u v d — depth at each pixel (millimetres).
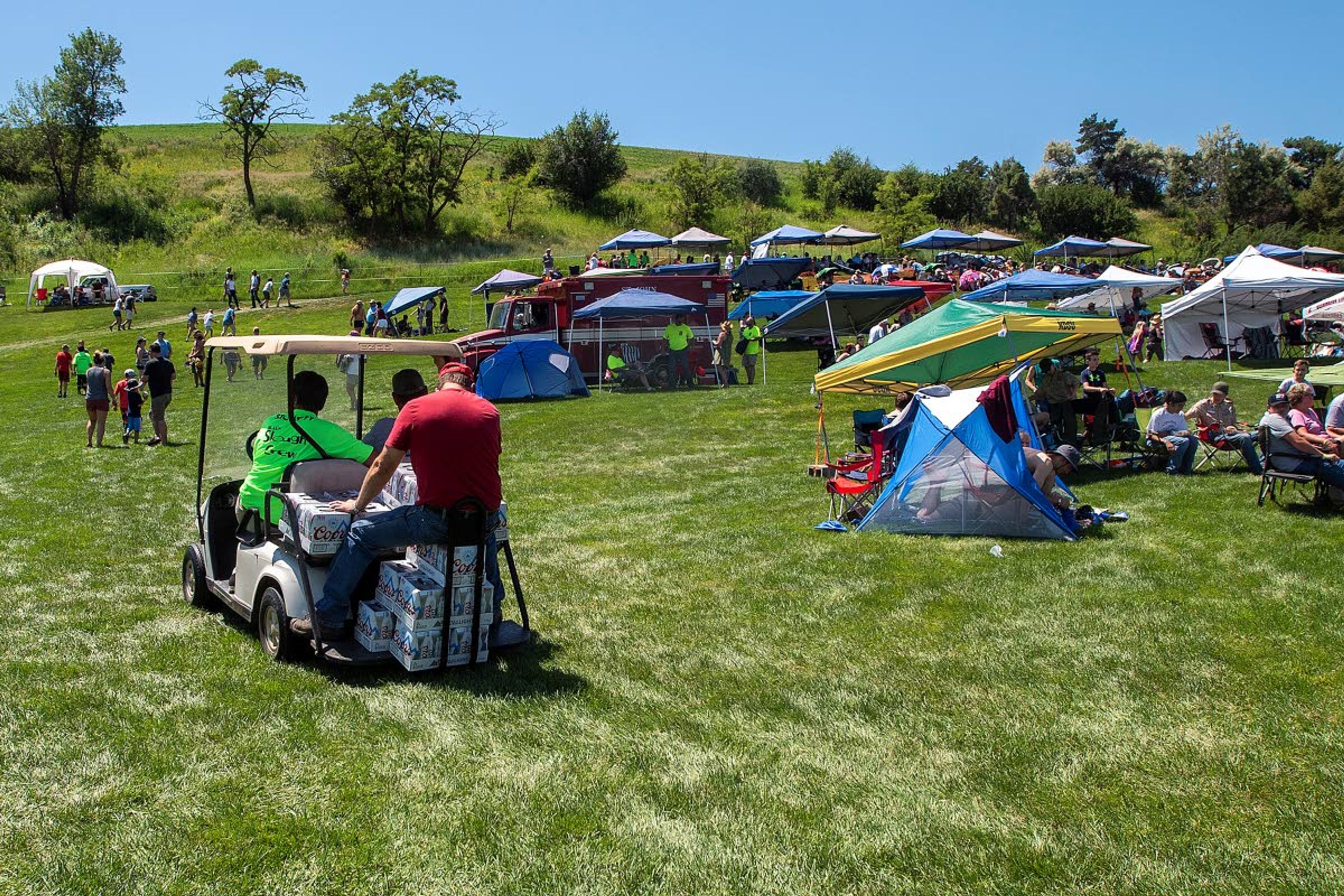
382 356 6199
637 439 16141
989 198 77500
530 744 4676
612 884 3533
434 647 5445
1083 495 10539
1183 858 3664
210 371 6539
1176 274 42719
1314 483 9562
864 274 40312
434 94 63375
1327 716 4859
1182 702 5105
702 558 8398
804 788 4246
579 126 70938
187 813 4027
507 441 16141
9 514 10938
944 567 7840
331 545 5512
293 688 5328
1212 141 92438
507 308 24219
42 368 32344
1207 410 12141
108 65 64938
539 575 7984
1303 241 63125
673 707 5137
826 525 9281
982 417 8953
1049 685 5383
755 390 21906
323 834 3861
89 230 60500
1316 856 3645
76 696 5266
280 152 80562
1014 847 3758
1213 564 7609
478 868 3633
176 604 7133
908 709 5102
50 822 3953
